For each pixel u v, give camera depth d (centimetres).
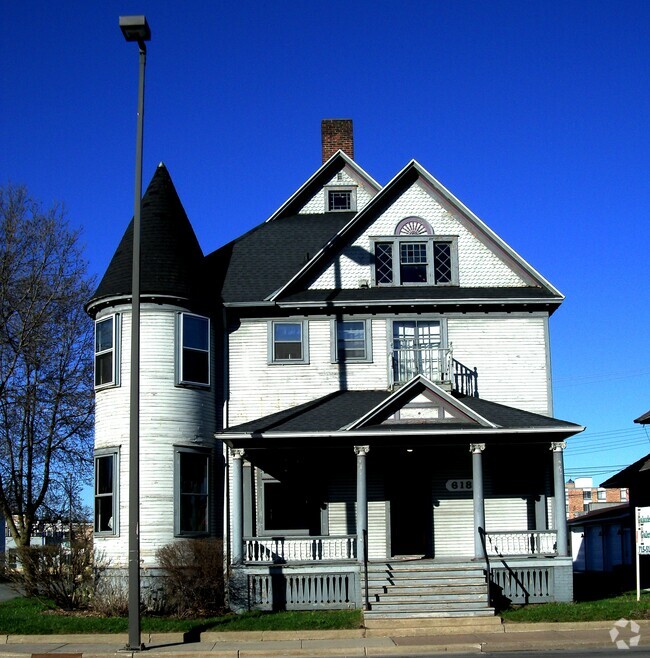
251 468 2448
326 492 2553
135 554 1769
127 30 1808
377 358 2669
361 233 2761
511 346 2678
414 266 2759
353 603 2216
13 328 3522
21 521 3538
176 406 2439
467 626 1950
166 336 2462
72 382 3706
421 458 2588
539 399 2650
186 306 2506
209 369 2548
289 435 2261
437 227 2769
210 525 2472
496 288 2728
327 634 1919
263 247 2970
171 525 2364
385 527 2538
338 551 2433
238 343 2662
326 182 3262
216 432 2323
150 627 2003
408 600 2103
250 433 2266
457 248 2753
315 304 2652
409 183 2795
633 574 3316
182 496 2408
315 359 2659
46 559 2312
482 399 2611
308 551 2328
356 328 2689
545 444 2380
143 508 2348
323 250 2719
